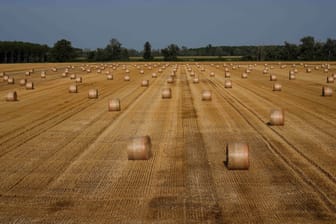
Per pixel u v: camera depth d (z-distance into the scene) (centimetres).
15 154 1434
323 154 1376
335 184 1095
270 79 4369
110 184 1126
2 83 4272
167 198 1022
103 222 902
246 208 957
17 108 2466
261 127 1811
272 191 1055
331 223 877
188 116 2106
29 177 1194
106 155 1402
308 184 1099
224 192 1054
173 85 3794
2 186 1125
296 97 2841
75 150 1471
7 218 930
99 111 2300
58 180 1165
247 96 2916
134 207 974
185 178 1161
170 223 891
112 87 3694
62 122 1991
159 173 1208
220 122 1934
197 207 967
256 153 1398
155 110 2311
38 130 1814
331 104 2484
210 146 1495
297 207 958
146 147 1327
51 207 985
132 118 2069
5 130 1828
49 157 1389
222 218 909
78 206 988
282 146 1486
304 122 1920
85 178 1177
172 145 1518
